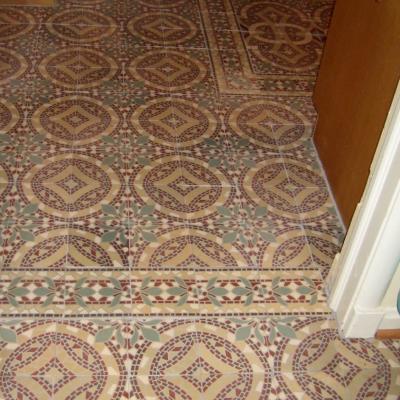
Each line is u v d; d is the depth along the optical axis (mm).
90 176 2479
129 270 2141
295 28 3562
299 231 2348
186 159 2607
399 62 1842
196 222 2338
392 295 1894
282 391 1834
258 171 2588
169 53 3238
